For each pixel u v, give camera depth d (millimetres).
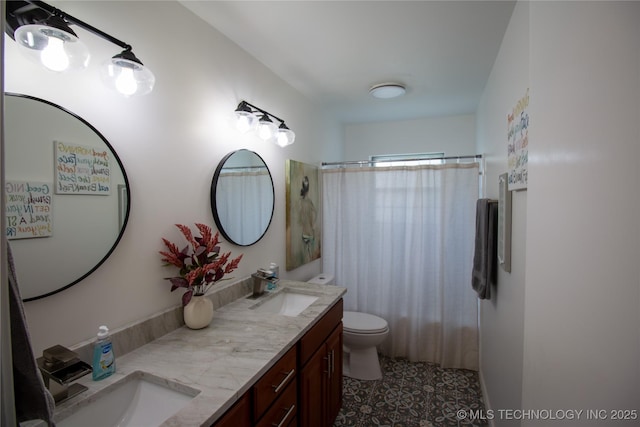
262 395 1101
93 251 1078
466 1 1432
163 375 1031
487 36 1737
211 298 1623
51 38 839
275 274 1997
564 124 649
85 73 1063
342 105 3045
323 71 2229
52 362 883
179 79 1440
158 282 1341
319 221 3016
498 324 1760
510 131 1477
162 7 1354
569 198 626
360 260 2975
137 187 1244
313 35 1740
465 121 3402
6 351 480
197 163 1543
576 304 596
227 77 1748
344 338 2463
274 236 2270
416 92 2664
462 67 2150
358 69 2195
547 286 718
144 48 1272
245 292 1893
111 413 975
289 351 1308
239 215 1841
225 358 1146
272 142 2223
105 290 1135
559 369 661
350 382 2455
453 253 2674
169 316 1360
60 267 991
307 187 2736
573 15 616
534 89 820
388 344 2896
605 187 517
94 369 997
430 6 1474
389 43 1829
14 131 888
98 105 1104
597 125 537
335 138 3510
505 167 1622
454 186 2660
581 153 583
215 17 1566
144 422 995
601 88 528
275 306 1928
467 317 2654
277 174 2295
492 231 1854
